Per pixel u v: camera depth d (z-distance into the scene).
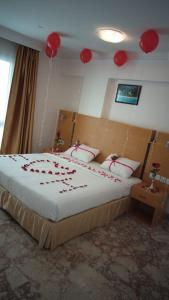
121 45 3.28
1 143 4.16
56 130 5.00
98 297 1.79
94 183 2.91
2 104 4.02
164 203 3.21
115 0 2.00
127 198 3.25
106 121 4.04
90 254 2.30
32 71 4.14
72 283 1.89
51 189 2.45
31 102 4.26
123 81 3.97
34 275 1.90
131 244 2.61
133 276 2.10
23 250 2.18
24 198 2.47
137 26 2.49
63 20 2.71
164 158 3.34
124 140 3.81
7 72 3.91
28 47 3.93
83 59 3.60
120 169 3.50
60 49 4.17
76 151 4.14
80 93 4.65
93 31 2.90
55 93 4.83
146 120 3.71
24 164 3.14
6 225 2.54
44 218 2.27
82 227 2.57
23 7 2.52
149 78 3.51
